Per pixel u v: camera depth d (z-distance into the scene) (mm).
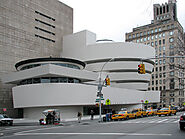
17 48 65062
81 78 50094
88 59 72188
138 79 73688
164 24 116312
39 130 22328
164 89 108250
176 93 103500
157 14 137000
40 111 48125
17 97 49844
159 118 37719
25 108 52062
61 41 82000
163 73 109938
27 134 18672
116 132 17734
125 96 67750
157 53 116062
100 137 14805
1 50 60719
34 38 71062
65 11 86188
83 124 30156
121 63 70875
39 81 47594
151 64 78312
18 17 66500
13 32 64500
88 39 74125
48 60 49688
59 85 45781
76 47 75562
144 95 79500
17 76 49781
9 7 64125
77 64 52812
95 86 52969
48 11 77938
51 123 33812
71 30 87938
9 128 27609
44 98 45656
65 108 48750
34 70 45594
